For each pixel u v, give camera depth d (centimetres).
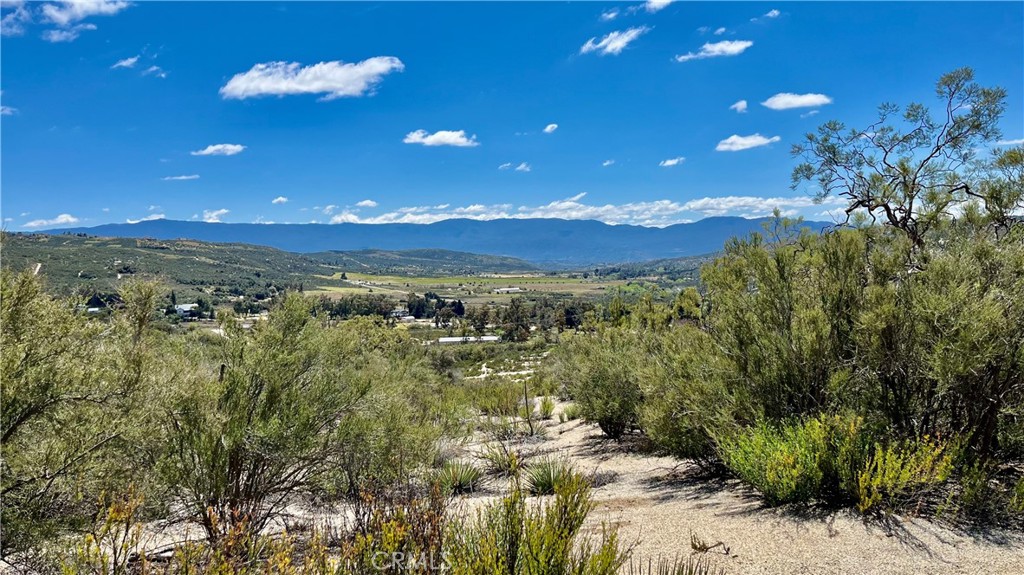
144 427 391
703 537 446
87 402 363
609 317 1596
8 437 337
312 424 493
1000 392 478
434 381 1227
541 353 5853
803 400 613
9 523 320
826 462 502
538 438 1283
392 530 287
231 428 450
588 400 1176
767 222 704
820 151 907
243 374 486
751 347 637
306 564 287
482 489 717
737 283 683
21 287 344
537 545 275
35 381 339
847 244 625
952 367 456
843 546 402
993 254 511
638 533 470
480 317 11069
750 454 549
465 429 1012
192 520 444
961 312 468
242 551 318
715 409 658
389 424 536
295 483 503
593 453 1008
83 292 390
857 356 579
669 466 818
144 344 411
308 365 520
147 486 406
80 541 329
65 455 344
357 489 477
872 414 557
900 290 564
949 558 371
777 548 408
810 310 604
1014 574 343
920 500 450
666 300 1291
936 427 544
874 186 808
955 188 737
